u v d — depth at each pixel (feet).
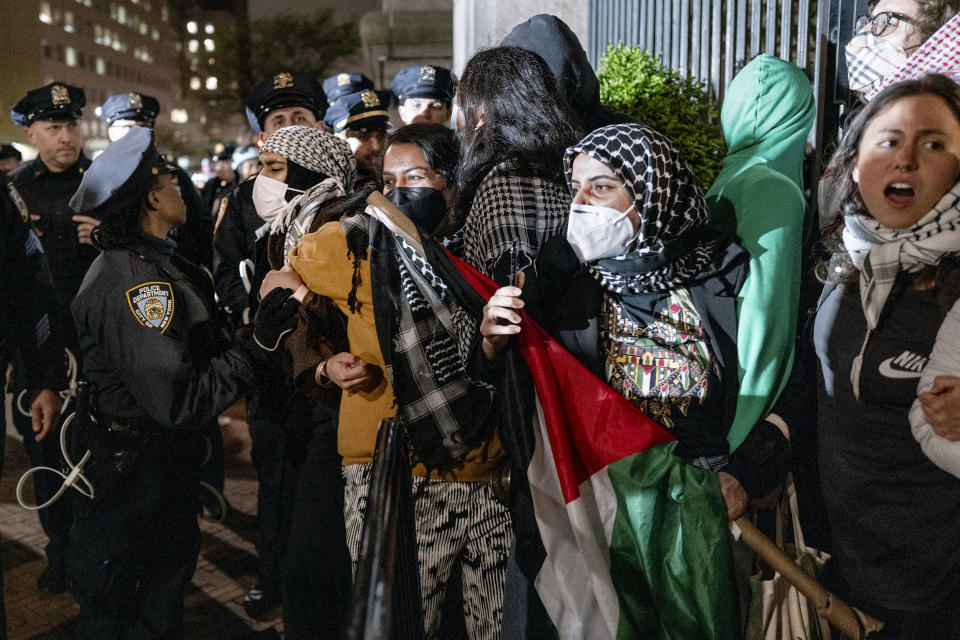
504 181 6.26
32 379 9.45
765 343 5.64
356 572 3.53
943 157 4.70
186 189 13.25
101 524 7.84
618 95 10.18
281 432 10.22
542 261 5.99
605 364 5.79
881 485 5.22
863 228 5.07
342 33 104.32
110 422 7.84
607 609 5.38
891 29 6.01
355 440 6.72
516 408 5.75
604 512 5.55
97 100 233.14
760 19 10.12
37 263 9.52
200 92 182.39
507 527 6.72
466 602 6.92
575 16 17.08
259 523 10.67
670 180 5.48
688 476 5.43
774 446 5.72
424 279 6.25
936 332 4.90
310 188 7.92
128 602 8.03
